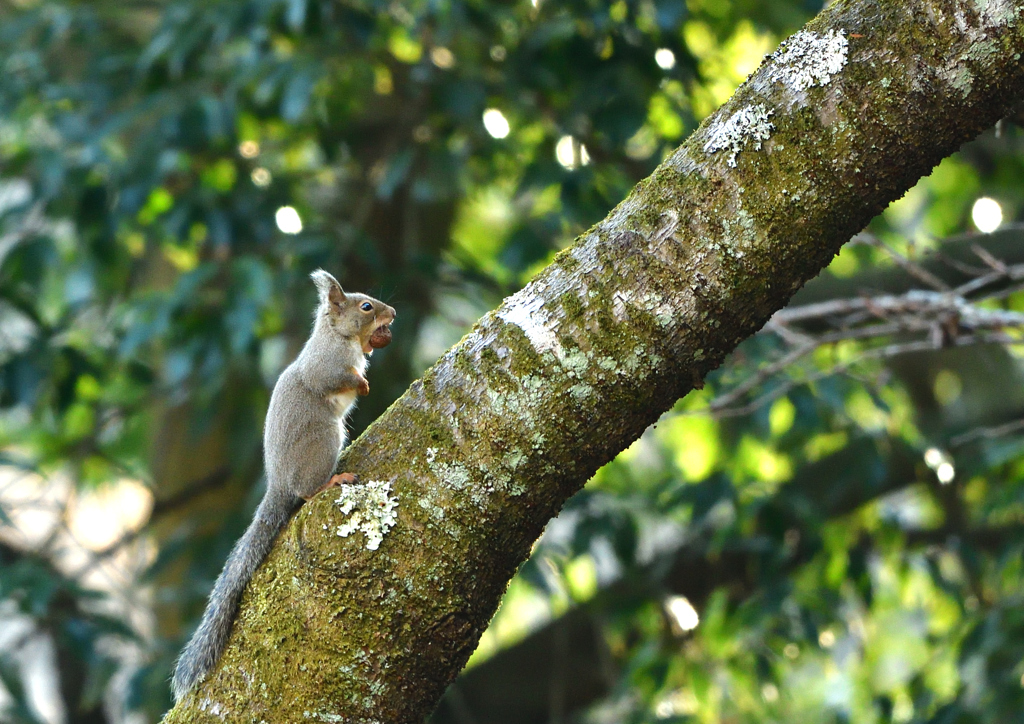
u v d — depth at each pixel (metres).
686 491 10.77
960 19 4.27
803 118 4.39
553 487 4.57
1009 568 11.27
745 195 4.41
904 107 4.32
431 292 12.24
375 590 4.54
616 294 4.49
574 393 4.49
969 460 11.18
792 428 11.30
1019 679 9.68
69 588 10.23
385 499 4.59
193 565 11.09
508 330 4.61
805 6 11.52
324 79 11.30
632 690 11.88
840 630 10.99
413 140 11.87
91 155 11.15
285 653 4.62
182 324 11.20
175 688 5.29
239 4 11.02
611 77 10.86
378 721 4.57
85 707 10.75
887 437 11.40
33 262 11.25
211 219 11.15
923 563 11.31
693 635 11.30
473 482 4.54
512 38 12.11
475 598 4.61
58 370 11.31
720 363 4.58
